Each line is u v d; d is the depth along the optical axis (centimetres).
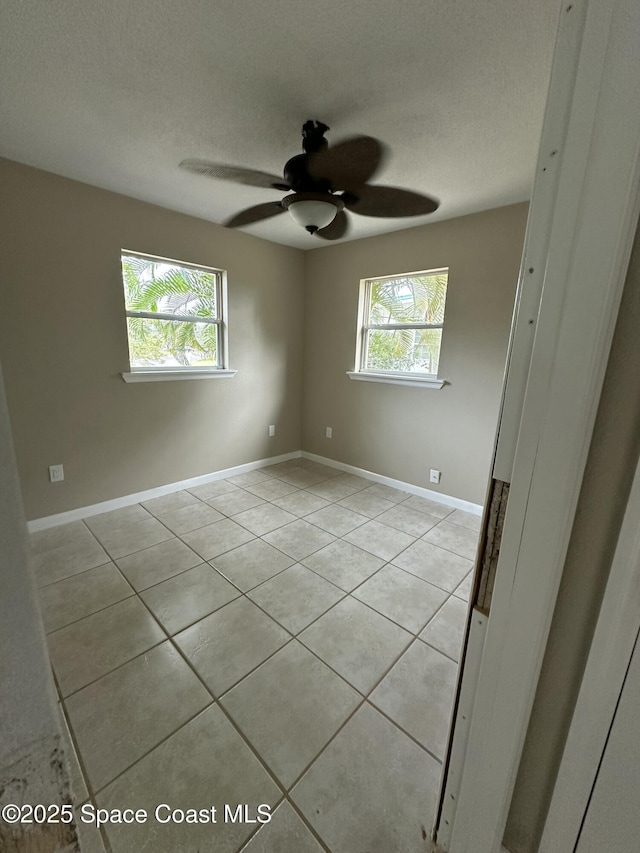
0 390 37
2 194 212
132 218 263
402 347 336
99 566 217
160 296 297
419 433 330
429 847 98
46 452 251
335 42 125
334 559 232
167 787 111
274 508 303
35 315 234
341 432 393
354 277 354
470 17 114
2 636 41
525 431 67
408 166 205
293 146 191
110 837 100
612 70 52
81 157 205
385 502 321
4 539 40
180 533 258
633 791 67
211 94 152
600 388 61
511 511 71
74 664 151
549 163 59
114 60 133
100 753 119
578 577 69
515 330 67
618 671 65
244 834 101
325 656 158
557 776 76
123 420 286
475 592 80
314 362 407
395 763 118
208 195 255
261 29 120
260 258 353
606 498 64
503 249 263
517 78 140
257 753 120
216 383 344
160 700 137
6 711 43
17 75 141
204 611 183
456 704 87
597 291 57
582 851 74
